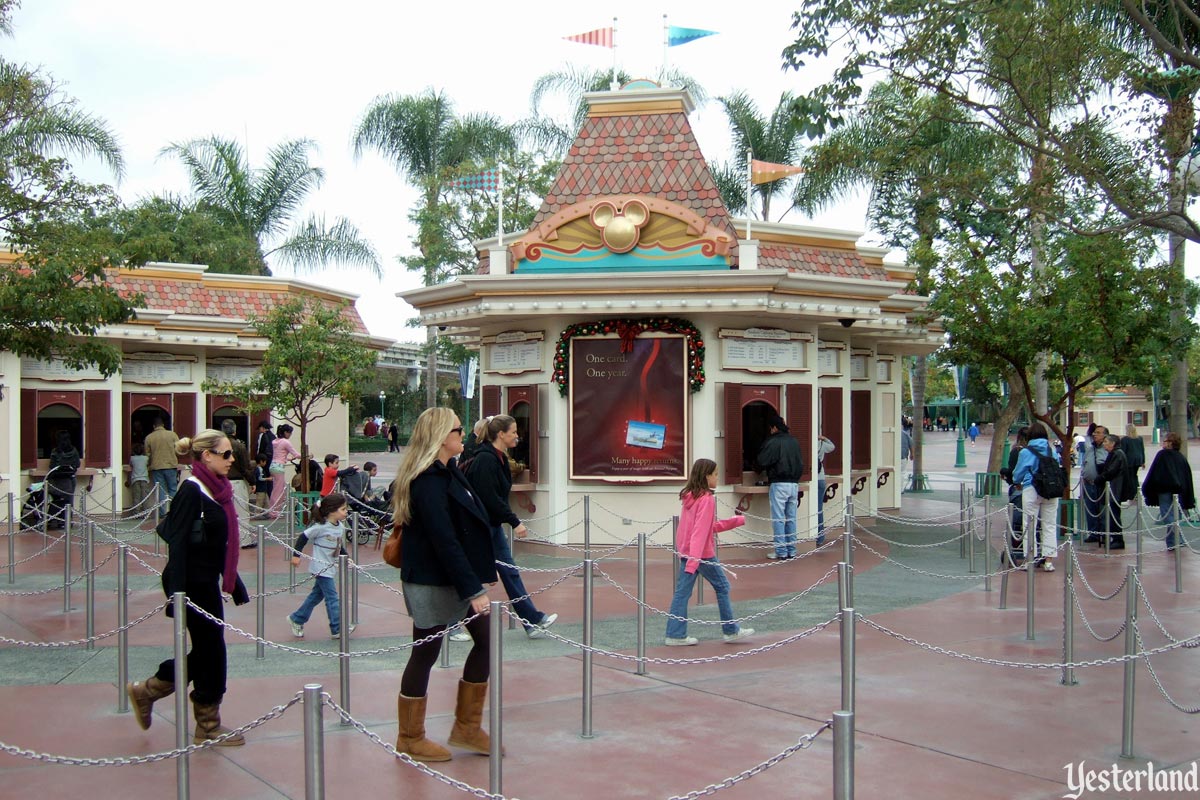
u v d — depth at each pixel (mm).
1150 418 59250
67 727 6750
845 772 4066
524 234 16297
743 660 8492
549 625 9820
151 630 9906
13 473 17922
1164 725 6703
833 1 11031
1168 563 14328
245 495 17125
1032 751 6172
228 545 6547
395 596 11883
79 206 15703
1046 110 13039
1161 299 16750
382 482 29375
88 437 19234
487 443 9531
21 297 13016
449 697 7379
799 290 14852
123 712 7090
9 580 12750
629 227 15039
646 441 15016
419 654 5969
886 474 21672
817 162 14172
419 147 32000
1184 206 13164
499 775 5434
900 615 10422
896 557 14945
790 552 14531
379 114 31766
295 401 18453
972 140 20109
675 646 9000
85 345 14148
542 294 14797
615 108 16250
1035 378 24750
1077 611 10594
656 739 6398
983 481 25375
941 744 6293
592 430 15180
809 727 6637
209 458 6492
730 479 15102
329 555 9547
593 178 15984
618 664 8375
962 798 5410
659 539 15039
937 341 21203
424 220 27891
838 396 18031
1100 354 16703
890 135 16484
